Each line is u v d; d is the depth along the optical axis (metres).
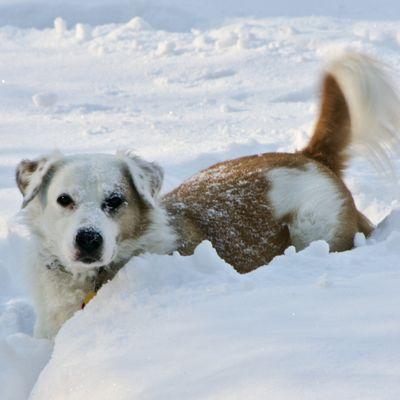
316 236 10.08
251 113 19.08
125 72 23.38
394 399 4.35
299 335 5.46
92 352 6.36
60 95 21.30
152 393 5.25
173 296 6.93
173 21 28.44
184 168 14.64
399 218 10.04
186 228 9.17
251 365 5.15
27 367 7.43
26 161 8.94
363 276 6.67
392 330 5.29
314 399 4.51
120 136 17.25
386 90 10.71
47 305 8.80
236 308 6.28
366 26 26.61
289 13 28.95
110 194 8.30
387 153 11.04
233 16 28.73
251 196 9.95
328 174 10.45
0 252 11.41
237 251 9.50
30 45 26.98
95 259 7.81
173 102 20.42
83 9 29.72
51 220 8.47
